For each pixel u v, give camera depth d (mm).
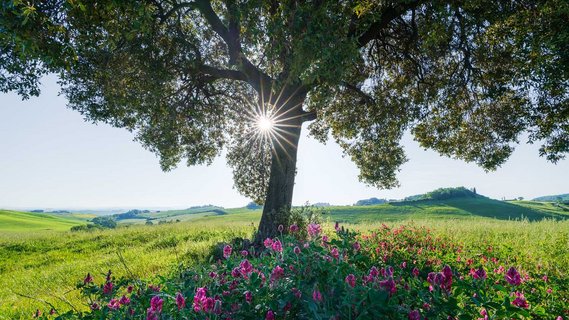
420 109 15367
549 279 5258
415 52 15430
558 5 9617
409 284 3789
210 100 16609
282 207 13109
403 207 79500
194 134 17438
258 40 10469
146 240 20453
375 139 16797
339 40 9758
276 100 13328
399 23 14789
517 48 11438
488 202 91312
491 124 15141
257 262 5133
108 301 4449
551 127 12773
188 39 13688
